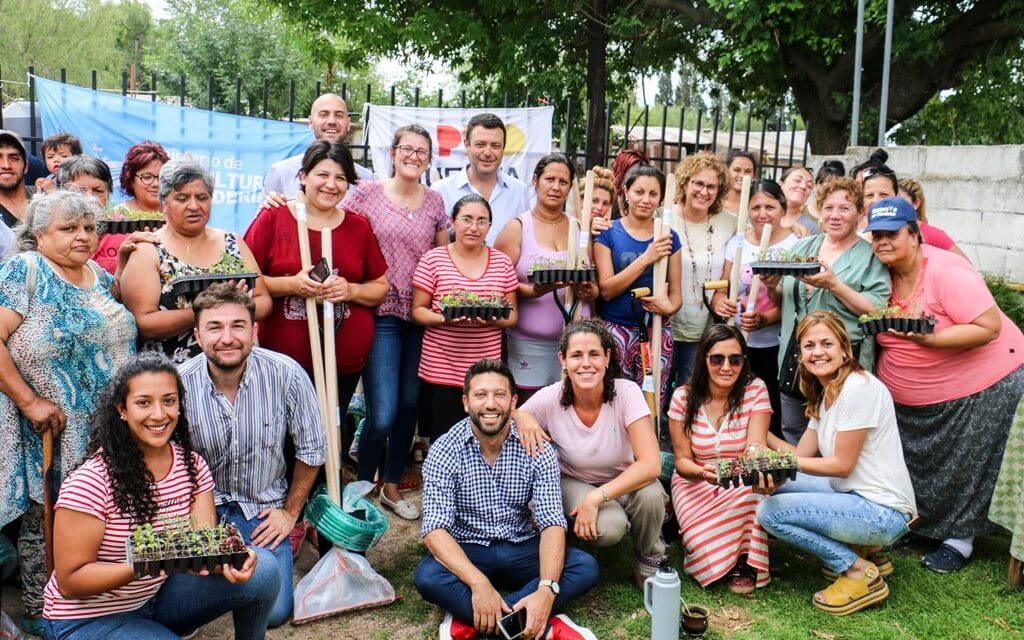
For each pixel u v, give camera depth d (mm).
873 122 12273
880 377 4379
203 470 3066
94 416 2893
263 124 6992
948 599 3812
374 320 4430
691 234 4809
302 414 3592
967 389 4074
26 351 3148
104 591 2729
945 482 4148
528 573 3674
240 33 23250
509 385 3506
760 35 11781
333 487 3848
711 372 3980
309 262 3883
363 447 4512
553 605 3527
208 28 23406
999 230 7117
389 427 4457
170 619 2975
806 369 3961
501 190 5109
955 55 12312
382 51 14203
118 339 3389
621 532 3785
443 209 4695
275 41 23297
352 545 3656
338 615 3645
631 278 4418
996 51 12023
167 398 2811
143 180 4363
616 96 16000
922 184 7965
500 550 3650
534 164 7625
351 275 4102
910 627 3574
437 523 3525
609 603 3787
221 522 3139
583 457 3908
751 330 4582
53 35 33156
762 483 3643
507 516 3680
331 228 4066
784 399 4824
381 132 7297
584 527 3693
